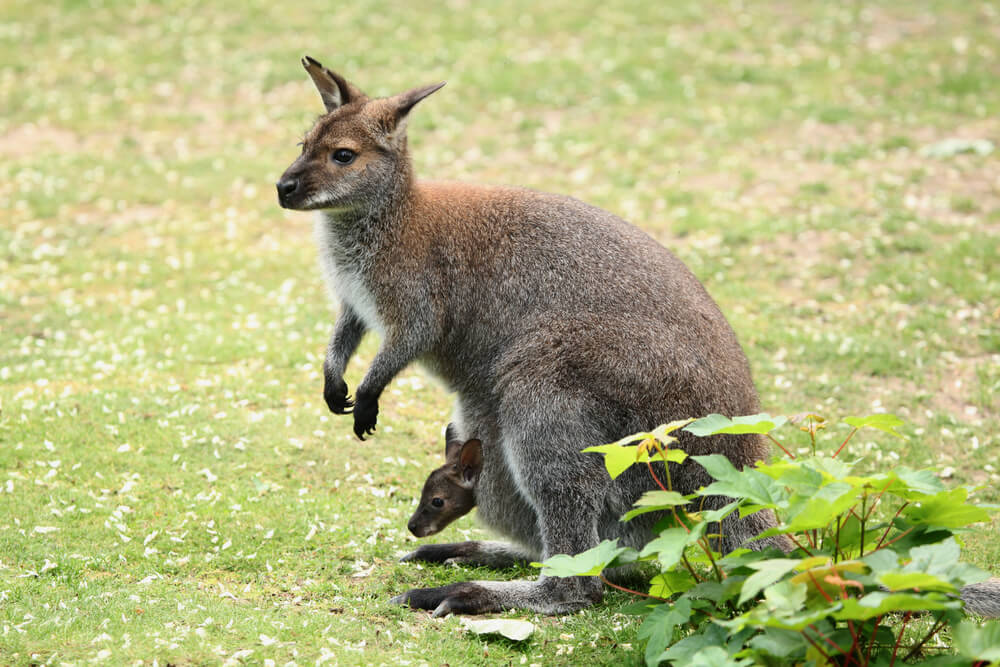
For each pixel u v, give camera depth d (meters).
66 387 12.84
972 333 14.62
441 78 25.48
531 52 26.92
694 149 21.88
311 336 14.87
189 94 25.45
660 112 23.73
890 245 17.25
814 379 13.62
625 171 20.98
